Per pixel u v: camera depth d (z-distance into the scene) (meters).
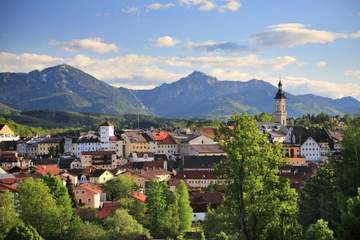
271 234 54.62
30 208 131.75
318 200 94.75
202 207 172.38
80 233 127.88
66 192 149.25
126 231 129.75
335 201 81.38
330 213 80.62
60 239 130.75
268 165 53.22
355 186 78.25
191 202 175.12
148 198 151.75
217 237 65.62
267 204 52.69
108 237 126.62
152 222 146.88
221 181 54.47
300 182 185.88
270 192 53.16
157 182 158.25
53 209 132.50
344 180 81.44
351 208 56.81
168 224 144.12
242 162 52.50
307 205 95.88
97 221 147.88
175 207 148.75
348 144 87.44
